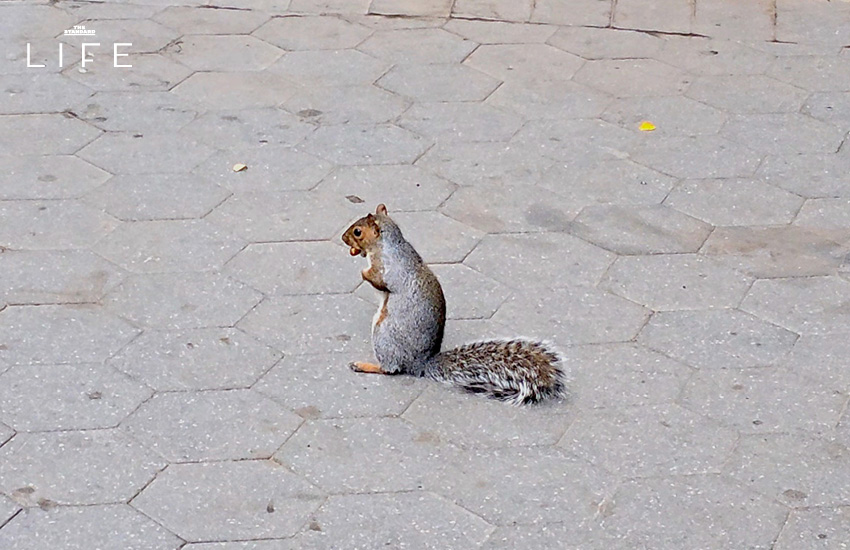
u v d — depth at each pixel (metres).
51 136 7.73
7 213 6.95
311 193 7.22
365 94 8.30
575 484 5.23
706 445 5.44
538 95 8.32
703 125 7.98
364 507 5.09
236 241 6.78
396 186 7.32
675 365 5.93
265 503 5.10
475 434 5.50
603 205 7.16
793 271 6.61
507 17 9.30
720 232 6.93
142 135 7.77
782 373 5.88
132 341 6.00
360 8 9.41
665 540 4.96
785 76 8.55
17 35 8.94
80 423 5.49
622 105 8.21
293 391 5.71
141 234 6.81
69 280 6.42
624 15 9.33
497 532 4.98
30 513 5.01
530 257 6.70
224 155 7.58
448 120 8.02
